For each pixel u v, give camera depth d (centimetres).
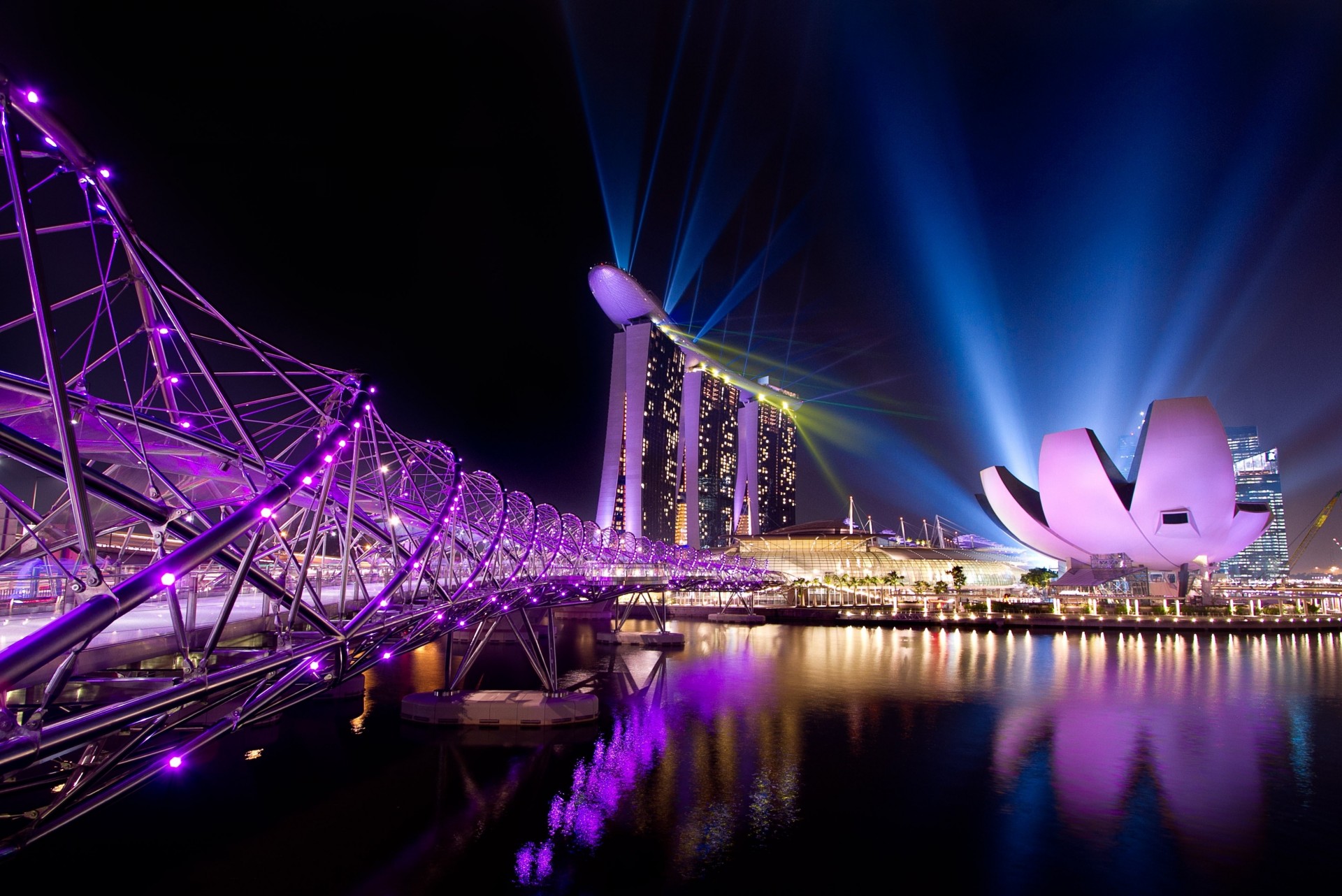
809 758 3747
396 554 2064
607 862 2520
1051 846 2697
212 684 1149
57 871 2380
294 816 2859
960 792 3272
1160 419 11688
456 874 2408
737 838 2741
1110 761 3747
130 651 1659
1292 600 13238
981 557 17612
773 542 17312
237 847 2577
